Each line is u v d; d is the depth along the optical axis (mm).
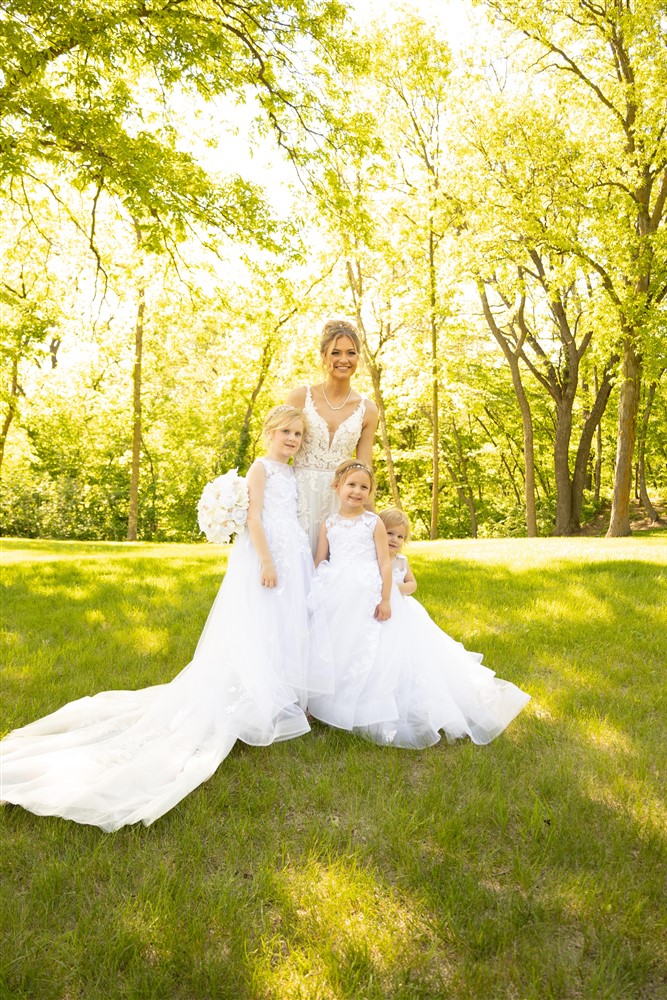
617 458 16703
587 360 21359
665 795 2871
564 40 15180
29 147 7965
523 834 2545
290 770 3084
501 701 3619
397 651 3564
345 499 3799
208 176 9461
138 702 3658
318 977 1852
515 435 28453
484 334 23469
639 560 9070
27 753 3107
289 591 3582
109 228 13984
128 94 8438
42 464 27562
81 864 2355
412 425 30047
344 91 10062
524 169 15258
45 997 1800
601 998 1814
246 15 9172
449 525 33781
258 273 10438
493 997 1814
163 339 23781
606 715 3676
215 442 28609
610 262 14930
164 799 2650
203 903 2143
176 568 8992
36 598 6676
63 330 17078
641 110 14219
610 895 2174
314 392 4023
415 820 2635
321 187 10227
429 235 18344
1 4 7129
